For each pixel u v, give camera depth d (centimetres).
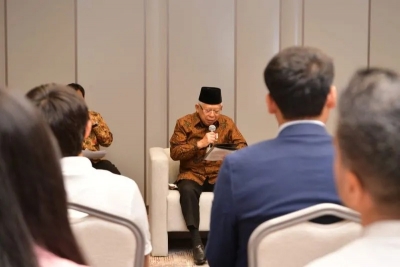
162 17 699
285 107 217
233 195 213
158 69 702
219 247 222
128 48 697
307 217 194
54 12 688
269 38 710
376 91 109
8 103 115
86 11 690
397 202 105
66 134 230
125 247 211
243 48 709
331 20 716
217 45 706
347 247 111
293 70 214
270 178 209
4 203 109
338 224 196
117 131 701
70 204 207
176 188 574
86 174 237
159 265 526
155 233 550
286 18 711
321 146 213
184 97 706
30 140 114
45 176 117
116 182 244
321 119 220
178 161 611
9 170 111
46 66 691
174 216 550
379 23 720
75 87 614
